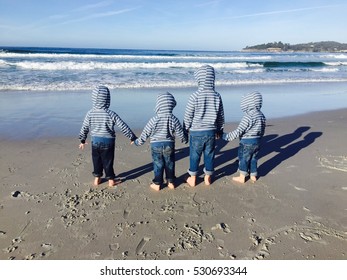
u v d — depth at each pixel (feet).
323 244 10.19
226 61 116.78
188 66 83.76
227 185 14.58
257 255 9.72
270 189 14.15
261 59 147.74
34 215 11.62
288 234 10.73
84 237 10.46
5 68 62.75
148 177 15.35
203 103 13.76
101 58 113.60
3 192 13.26
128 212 12.05
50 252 9.72
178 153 18.92
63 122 24.82
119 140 21.20
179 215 11.92
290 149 19.84
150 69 73.56
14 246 9.91
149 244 10.20
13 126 23.16
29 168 15.87
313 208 12.46
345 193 13.75
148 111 29.84
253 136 14.28
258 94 14.23
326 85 55.47
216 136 14.98
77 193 13.44
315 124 26.84
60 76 53.31
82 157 17.65
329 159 17.93
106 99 13.73
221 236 10.64
